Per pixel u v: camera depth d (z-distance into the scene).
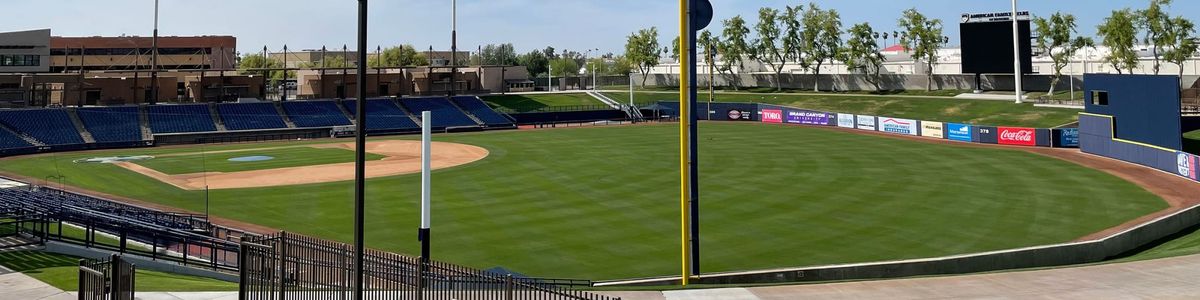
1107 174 59.84
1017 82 109.50
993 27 111.69
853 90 146.62
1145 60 120.88
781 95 142.88
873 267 31.39
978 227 42.00
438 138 101.38
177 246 33.50
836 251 37.31
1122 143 67.19
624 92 150.25
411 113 119.12
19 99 101.69
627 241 39.88
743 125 112.44
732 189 54.91
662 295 24.59
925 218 44.44
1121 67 116.31
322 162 74.75
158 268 27.14
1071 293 24.59
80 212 34.09
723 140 90.06
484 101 132.00
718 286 26.42
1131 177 58.16
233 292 22.59
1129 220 43.22
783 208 47.72
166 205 51.12
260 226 44.41
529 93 143.12
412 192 55.50
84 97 105.31
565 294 20.47
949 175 60.75
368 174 65.44
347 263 21.95
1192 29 108.88
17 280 23.02
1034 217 44.41
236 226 44.31
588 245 39.16
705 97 147.00
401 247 39.06
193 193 56.03
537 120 124.19
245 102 111.88
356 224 17.30
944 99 122.44
